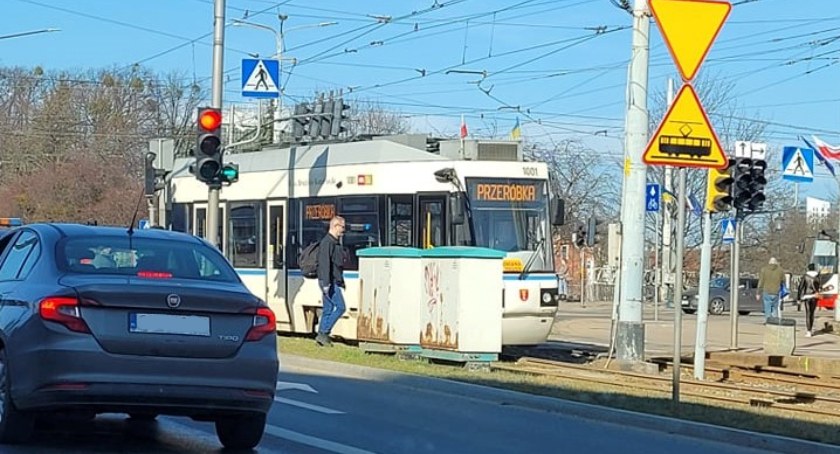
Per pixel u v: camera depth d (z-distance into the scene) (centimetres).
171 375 833
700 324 1781
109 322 825
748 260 6462
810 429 1176
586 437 1142
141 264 908
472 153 2045
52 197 5666
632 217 1895
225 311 861
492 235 1977
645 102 1891
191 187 2550
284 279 2239
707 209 1767
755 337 3003
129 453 909
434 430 1136
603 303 5450
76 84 6141
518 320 1967
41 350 814
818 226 6469
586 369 1869
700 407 1312
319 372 1641
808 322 3198
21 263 935
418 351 1791
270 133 4262
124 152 6019
